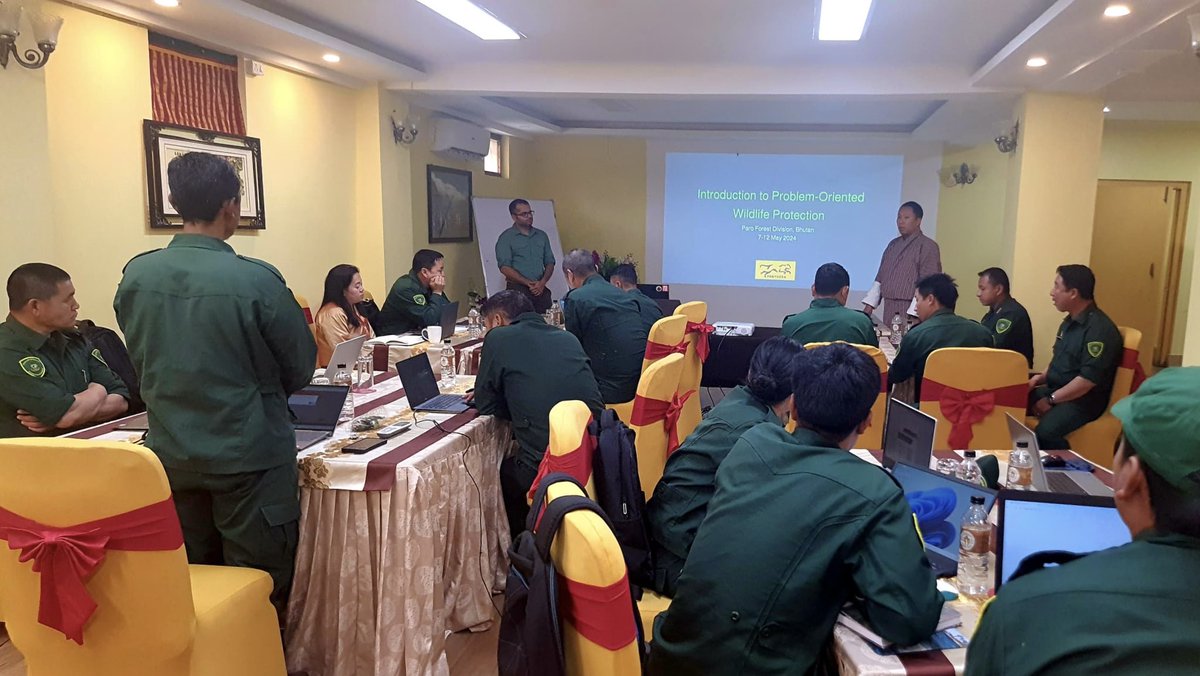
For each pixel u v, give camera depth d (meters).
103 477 1.43
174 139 3.61
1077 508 1.25
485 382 2.63
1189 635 0.69
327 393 2.36
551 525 1.14
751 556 1.29
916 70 4.74
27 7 2.73
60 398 2.37
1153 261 7.28
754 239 7.91
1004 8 3.48
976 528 1.44
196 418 1.81
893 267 5.27
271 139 4.34
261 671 1.81
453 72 5.05
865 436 3.19
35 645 1.57
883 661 1.17
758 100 5.11
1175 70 4.22
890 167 7.57
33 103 2.79
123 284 1.85
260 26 3.61
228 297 1.79
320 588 2.10
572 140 8.30
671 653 1.38
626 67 4.93
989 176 7.50
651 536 1.96
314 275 4.83
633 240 8.32
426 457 2.11
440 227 6.49
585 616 1.10
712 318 8.11
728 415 1.90
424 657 2.07
